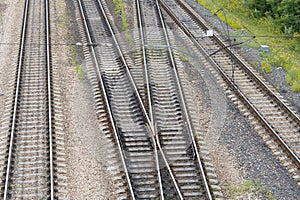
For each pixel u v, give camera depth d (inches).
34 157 1098.1
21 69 1539.1
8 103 1332.4
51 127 1208.2
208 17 2124.8
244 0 2203.5
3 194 973.2
